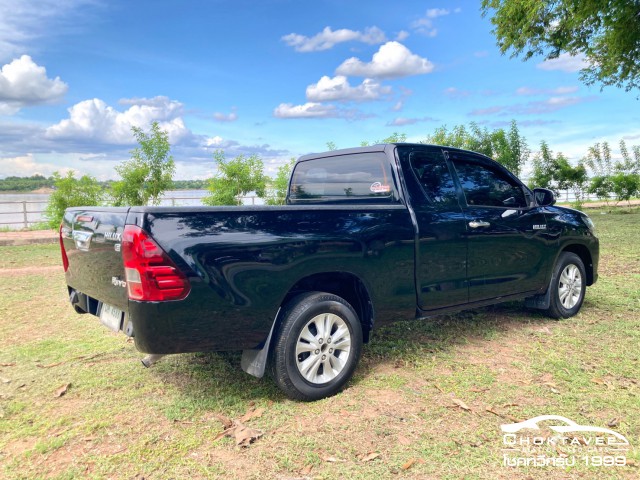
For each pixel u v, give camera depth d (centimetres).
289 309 335
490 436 288
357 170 442
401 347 450
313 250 340
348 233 358
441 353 432
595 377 373
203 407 332
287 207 336
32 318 578
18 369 407
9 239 1365
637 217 1847
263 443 284
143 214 287
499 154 1994
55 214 1436
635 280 728
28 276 866
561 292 534
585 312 561
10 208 1789
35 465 265
